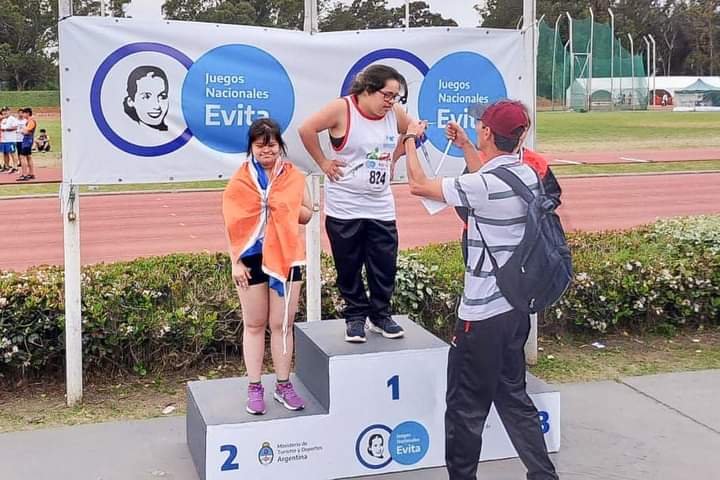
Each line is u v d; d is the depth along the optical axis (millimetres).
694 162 24953
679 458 4465
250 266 4047
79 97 5059
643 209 16031
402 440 4316
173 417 5066
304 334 4660
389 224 4578
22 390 5516
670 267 6879
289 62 5484
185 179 5348
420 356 4289
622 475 4262
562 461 4430
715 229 8070
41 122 38562
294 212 4031
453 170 5887
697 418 5039
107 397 5406
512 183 3572
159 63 5199
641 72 56156
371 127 4414
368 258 4578
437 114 5840
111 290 5809
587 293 6590
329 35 5559
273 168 4047
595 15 72250
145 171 5254
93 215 14984
